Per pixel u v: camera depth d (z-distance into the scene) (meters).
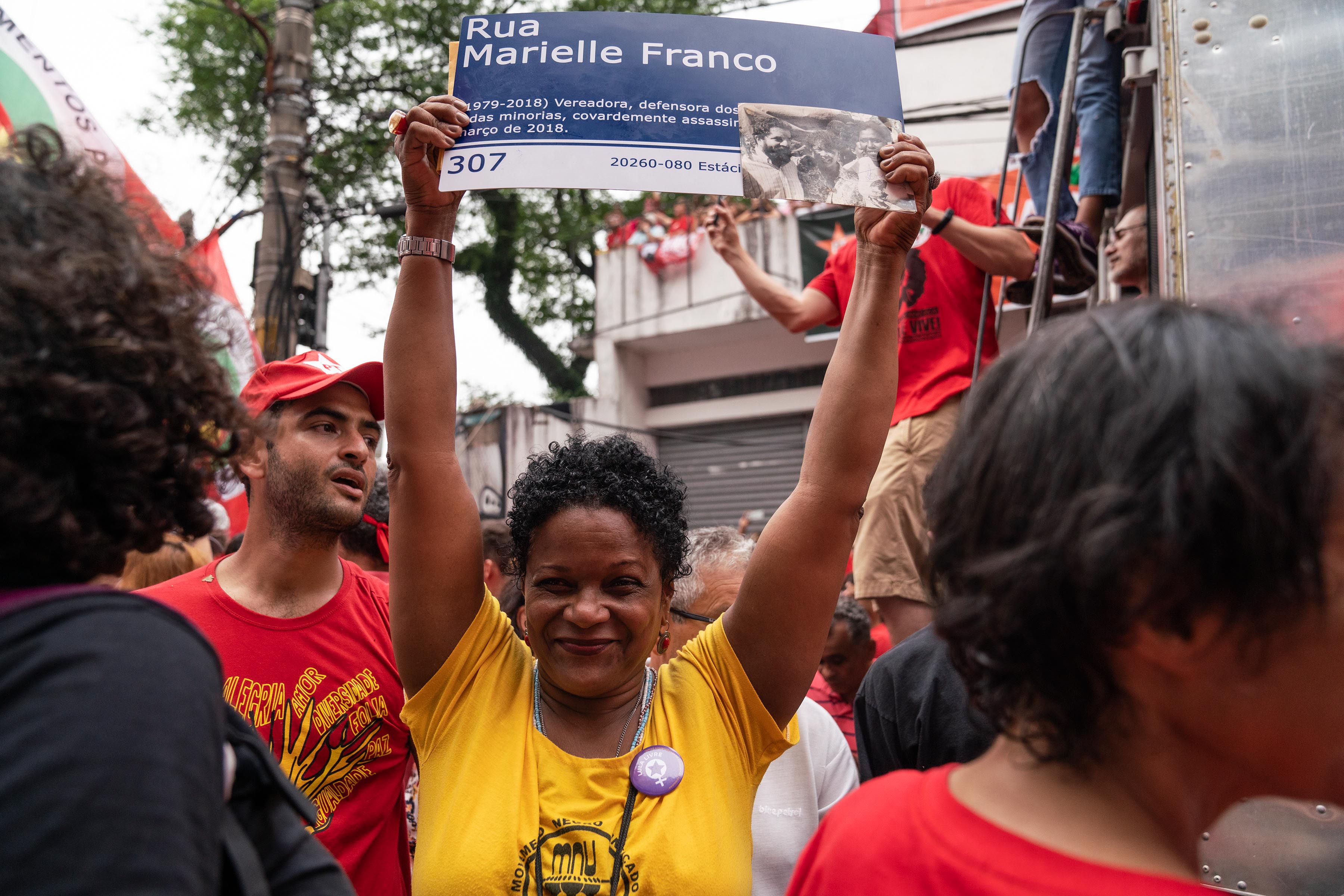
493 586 3.80
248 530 2.36
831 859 0.91
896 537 3.37
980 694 0.88
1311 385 0.71
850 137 1.73
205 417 1.00
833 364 1.76
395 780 2.28
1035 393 0.79
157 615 0.87
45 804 0.71
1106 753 0.79
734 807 1.61
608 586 1.64
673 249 11.82
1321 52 2.07
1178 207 2.12
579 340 12.81
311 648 2.22
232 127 12.16
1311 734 0.73
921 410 3.42
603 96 1.69
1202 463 0.68
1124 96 3.67
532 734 1.65
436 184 1.72
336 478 2.30
